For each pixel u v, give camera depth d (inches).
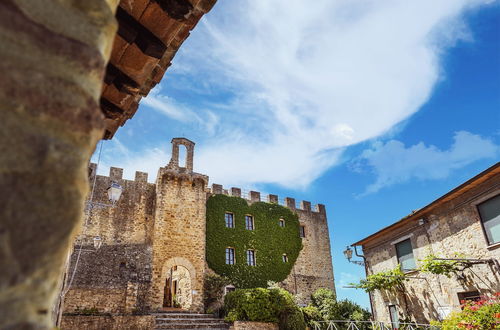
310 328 652.7
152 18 96.8
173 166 844.6
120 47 103.2
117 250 718.5
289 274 941.2
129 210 773.9
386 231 554.9
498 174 374.3
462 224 420.8
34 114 27.2
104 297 635.5
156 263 738.8
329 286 991.0
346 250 621.3
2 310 22.9
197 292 751.1
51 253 25.7
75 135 29.5
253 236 922.1
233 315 594.6
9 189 24.2
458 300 418.9
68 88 29.9
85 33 33.1
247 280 862.5
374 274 542.9
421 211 475.5
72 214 27.6
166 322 585.6
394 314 531.2
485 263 382.3
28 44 28.5
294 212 1043.3
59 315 242.4
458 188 407.5
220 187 936.3
